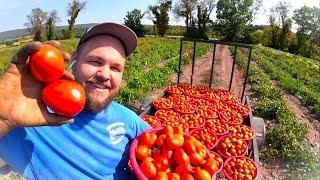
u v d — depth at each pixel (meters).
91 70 0.59
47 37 19.47
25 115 0.43
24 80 0.43
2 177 1.05
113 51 0.60
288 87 4.18
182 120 1.53
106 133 0.63
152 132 0.73
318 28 20.02
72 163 0.58
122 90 2.83
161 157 0.68
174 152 0.70
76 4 19.06
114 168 0.64
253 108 2.85
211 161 0.70
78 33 20.56
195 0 21.16
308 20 19.91
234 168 1.12
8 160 0.55
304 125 2.45
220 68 5.76
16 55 0.41
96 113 0.61
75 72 0.61
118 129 0.66
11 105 0.42
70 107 0.44
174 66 4.87
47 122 0.44
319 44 20.31
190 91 2.14
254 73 4.86
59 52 0.44
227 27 21.27
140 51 8.03
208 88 2.29
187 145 0.71
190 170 0.67
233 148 1.25
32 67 0.42
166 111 1.63
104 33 0.61
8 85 0.42
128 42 0.63
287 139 1.98
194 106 1.79
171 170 0.69
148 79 3.66
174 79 4.32
